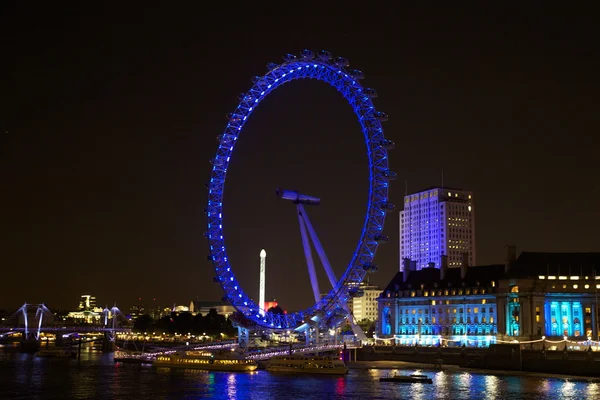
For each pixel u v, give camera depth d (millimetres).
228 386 180625
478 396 161750
